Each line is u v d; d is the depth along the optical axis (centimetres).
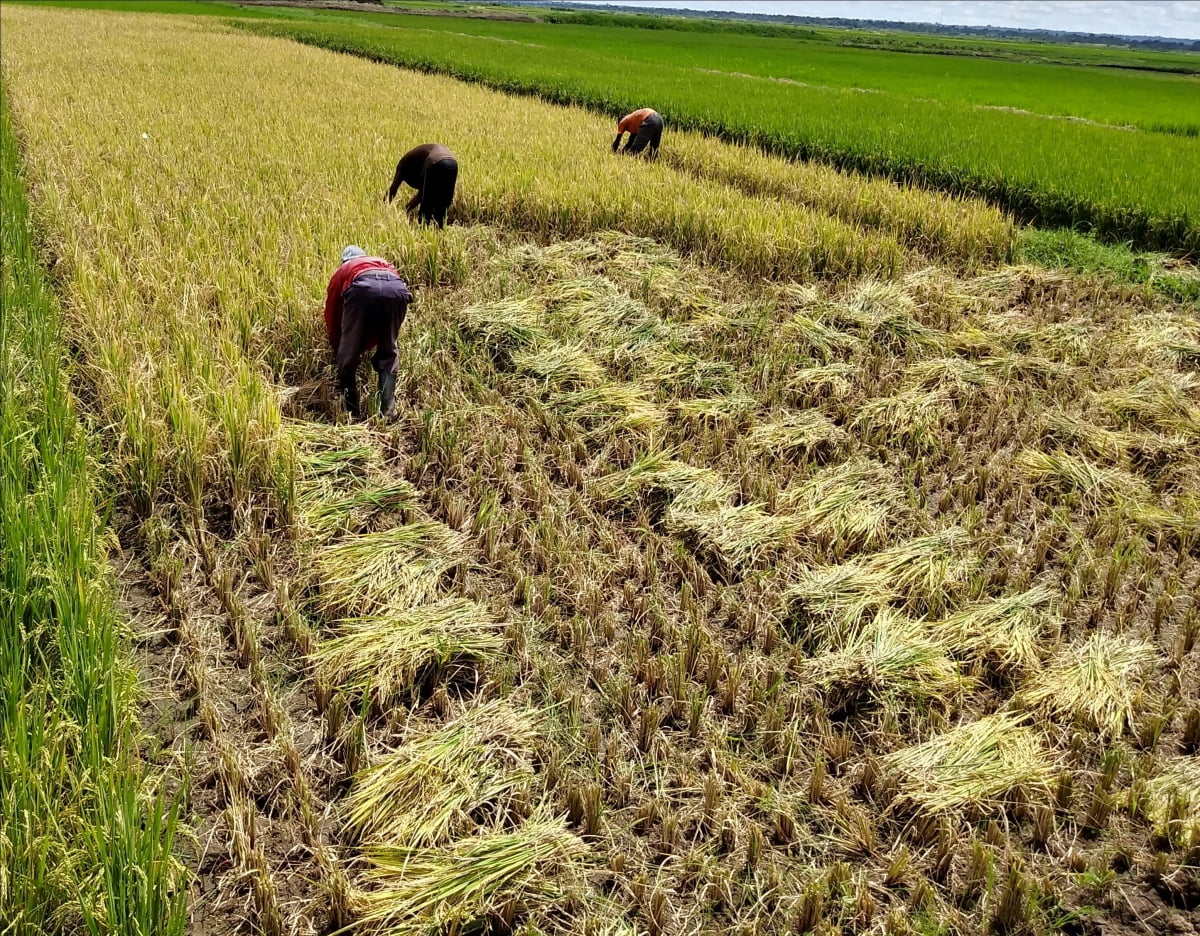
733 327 761
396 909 280
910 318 788
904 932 283
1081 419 637
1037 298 898
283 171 1111
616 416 602
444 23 6259
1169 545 512
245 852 297
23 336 609
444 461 553
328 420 599
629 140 1393
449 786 322
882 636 407
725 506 516
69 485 455
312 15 6172
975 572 464
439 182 892
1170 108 2780
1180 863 312
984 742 351
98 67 2230
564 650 408
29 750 308
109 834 276
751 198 1139
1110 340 784
